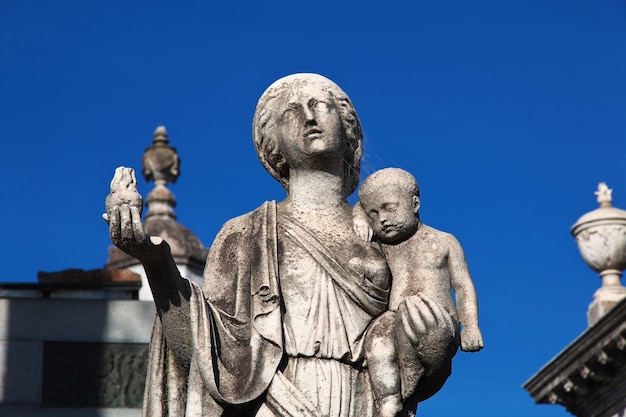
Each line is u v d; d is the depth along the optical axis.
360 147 9.46
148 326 16.64
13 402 16.30
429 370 8.69
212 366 8.53
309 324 8.77
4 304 16.56
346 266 8.87
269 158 9.45
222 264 9.05
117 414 16.36
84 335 16.55
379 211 9.02
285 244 9.01
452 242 9.05
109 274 16.72
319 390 8.64
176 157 21.23
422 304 8.66
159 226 18.80
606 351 20.14
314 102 9.24
